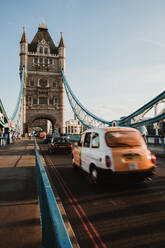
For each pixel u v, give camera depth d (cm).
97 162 532
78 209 375
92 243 257
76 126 11669
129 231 287
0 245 237
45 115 7319
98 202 412
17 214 332
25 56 7450
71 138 4178
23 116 7081
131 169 500
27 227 285
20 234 264
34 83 7462
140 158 514
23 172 701
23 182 556
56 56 7869
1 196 430
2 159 1064
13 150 1650
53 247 116
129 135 555
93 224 312
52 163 967
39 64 7588
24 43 7500
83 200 426
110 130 566
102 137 550
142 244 253
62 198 439
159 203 400
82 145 692
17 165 859
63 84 7712
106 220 325
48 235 149
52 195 157
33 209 355
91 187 529
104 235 277
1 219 312
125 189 506
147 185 540
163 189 498
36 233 267
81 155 677
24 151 1558
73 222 320
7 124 2720
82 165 665
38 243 242
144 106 2567
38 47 7694
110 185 545
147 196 446
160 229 291
